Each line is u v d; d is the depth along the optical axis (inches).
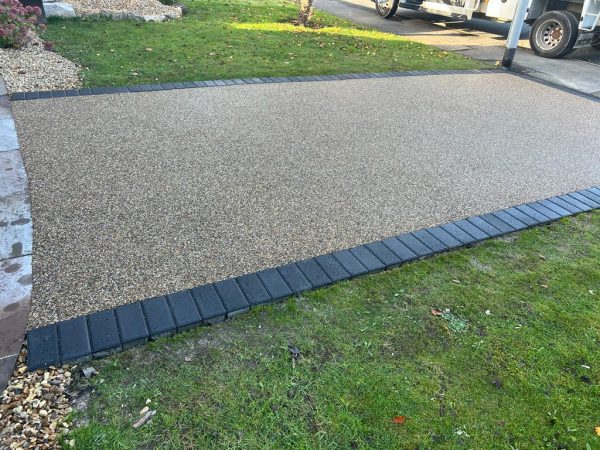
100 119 182.2
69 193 133.0
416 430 75.8
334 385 82.5
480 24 462.0
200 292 100.2
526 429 77.4
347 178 152.9
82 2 350.3
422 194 147.1
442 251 120.9
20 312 92.1
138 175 144.9
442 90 252.5
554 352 92.7
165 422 74.5
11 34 241.6
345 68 276.7
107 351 86.0
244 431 74.0
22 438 70.7
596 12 320.5
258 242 118.0
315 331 93.6
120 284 101.0
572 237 132.0
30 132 167.8
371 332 94.3
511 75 293.6
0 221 119.1
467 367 88.0
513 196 150.6
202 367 84.4
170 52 274.2
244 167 154.6
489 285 110.3
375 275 110.7
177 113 193.3
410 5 430.6
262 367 85.0
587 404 82.5
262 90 227.6
